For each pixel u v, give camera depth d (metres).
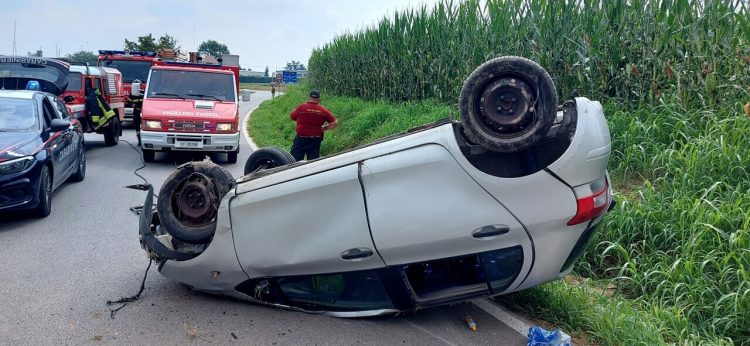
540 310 4.77
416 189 4.09
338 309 4.68
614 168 7.59
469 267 4.42
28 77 12.73
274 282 4.70
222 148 12.84
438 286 4.50
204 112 12.83
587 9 9.70
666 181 6.56
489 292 4.34
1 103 8.55
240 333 4.41
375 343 4.28
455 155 4.03
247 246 4.56
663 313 4.71
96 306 4.86
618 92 9.12
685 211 5.64
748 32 7.38
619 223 5.88
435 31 14.90
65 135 9.23
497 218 4.00
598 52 9.20
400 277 4.31
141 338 4.30
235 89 14.03
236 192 4.59
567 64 9.69
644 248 5.71
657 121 7.77
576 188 3.95
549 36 10.11
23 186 7.23
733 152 6.32
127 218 7.92
